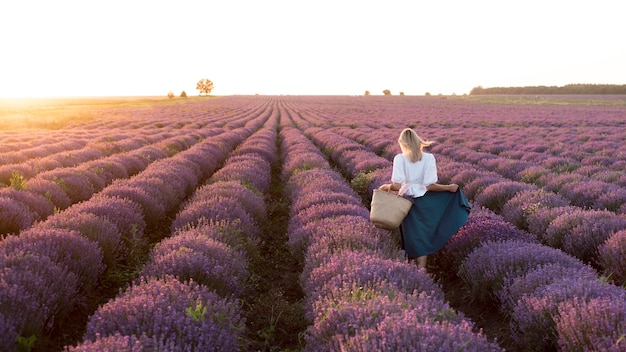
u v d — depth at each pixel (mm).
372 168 12047
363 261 4254
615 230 5555
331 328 3023
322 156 14797
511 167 12492
